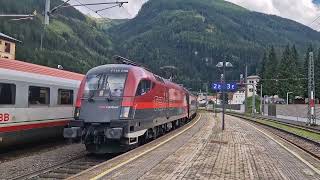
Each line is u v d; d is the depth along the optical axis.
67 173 12.82
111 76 16.97
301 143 23.75
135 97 16.80
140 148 16.12
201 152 15.46
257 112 106.69
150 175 10.61
